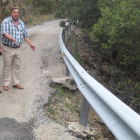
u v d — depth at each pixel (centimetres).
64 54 698
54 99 531
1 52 519
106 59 1148
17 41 535
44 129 392
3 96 523
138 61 940
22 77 682
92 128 458
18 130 385
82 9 1187
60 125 411
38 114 445
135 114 202
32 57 991
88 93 353
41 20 3075
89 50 1225
